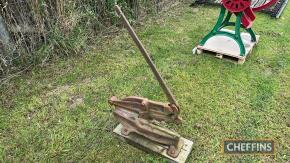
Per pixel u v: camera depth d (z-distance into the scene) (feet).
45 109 9.83
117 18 14.12
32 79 11.14
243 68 11.78
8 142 8.69
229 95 10.40
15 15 11.32
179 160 7.93
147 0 15.47
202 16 16.07
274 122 9.38
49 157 8.25
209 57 12.46
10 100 10.18
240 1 10.91
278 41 13.69
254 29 14.71
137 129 8.08
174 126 9.16
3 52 11.18
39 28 11.62
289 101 10.17
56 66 11.79
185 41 13.67
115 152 8.39
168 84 10.89
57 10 11.94
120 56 12.47
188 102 10.07
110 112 9.68
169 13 16.25
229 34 11.96
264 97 10.32
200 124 9.23
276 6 16.79
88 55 12.47
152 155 8.26
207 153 8.41
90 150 8.45
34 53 11.69
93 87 10.75
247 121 9.39
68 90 10.63
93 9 13.38
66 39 12.26
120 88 10.68
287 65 12.01
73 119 9.44
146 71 11.53
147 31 14.38
